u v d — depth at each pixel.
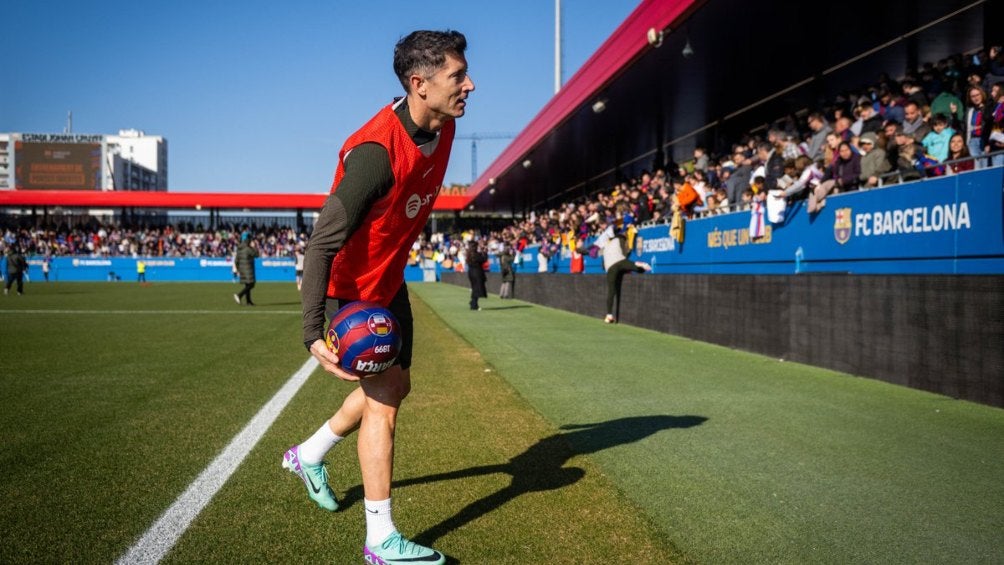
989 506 2.99
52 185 86.25
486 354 8.05
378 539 2.37
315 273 2.19
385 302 2.57
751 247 10.86
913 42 12.19
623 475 3.39
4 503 2.93
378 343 2.23
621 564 2.38
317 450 2.81
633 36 13.44
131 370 6.69
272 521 2.76
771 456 3.74
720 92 16.17
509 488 3.17
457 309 16.58
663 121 19.17
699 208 13.18
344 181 2.17
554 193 36.62
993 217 6.32
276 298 22.34
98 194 47.22
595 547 2.51
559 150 23.78
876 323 6.27
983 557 2.47
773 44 12.77
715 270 12.15
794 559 2.44
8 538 2.55
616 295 12.87
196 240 48.94
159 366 6.96
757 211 10.63
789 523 2.77
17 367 6.84
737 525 2.75
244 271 18.53
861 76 14.09
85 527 2.66
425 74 2.20
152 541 2.53
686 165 21.39
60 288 30.84
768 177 10.45
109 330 10.76
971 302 5.27
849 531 2.70
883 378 6.18
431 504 2.96
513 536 2.62
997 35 10.49
